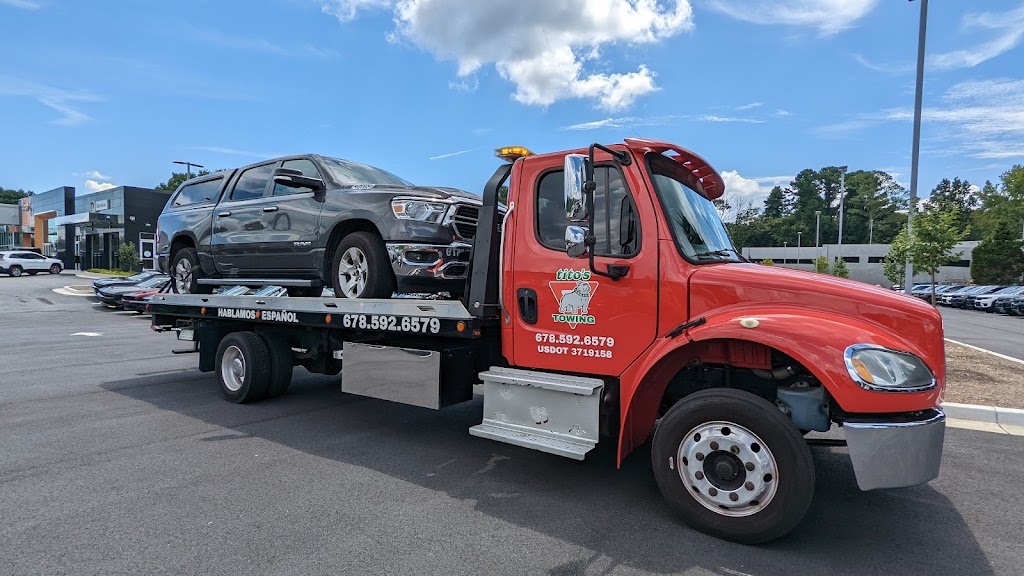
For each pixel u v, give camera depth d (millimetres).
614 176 4000
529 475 4508
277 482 4277
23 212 64250
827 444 3834
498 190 4602
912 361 3178
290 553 3184
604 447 5281
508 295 4422
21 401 6840
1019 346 13711
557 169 4246
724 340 3635
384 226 5320
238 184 7238
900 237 12719
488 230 4555
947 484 4398
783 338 3238
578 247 3803
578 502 3973
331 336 6195
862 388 3078
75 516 3627
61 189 54469
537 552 3244
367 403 6898
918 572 3088
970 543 3428
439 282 5508
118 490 4066
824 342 3176
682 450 3529
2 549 3188
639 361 3830
